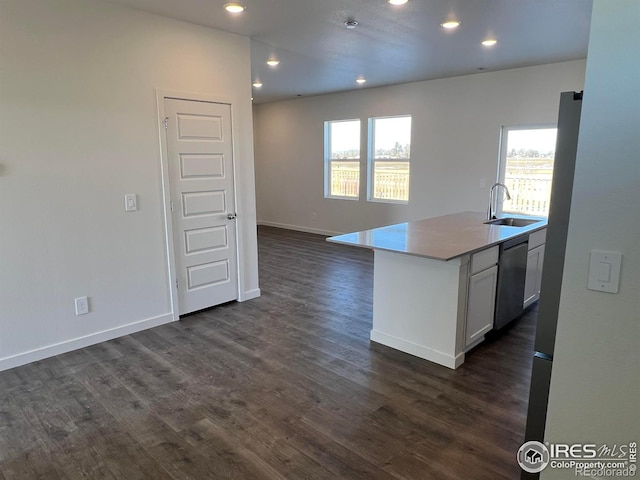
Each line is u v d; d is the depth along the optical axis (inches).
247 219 171.3
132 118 133.6
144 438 87.7
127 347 131.0
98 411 97.3
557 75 202.5
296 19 139.5
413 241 123.1
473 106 233.0
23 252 116.8
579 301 54.1
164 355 125.5
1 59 108.3
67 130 121.0
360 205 299.4
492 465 79.1
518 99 216.2
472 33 154.3
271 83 258.8
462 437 87.2
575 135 61.2
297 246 282.0
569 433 57.8
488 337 136.4
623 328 51.4
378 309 130.9
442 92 244.1
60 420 94.0
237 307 165.8
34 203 117.3
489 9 130.2
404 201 275.9
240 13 134.1
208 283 161.9
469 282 117.0
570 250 53.8
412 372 114.3
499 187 230.4
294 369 116.4
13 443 86.5
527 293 153.8
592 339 53.9
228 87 156.5
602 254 51.4
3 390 106.4
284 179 351.6
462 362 118.7
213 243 161.2
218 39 151.1
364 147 289.1
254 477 76.7
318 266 229.1
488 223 160.6
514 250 137.3
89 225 128.3
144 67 134.3
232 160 162.2
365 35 156.8
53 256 122.3
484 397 102.0
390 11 132.0
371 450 83.5
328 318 153.9
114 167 131.5
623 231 49.7
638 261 49.2
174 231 148.9
